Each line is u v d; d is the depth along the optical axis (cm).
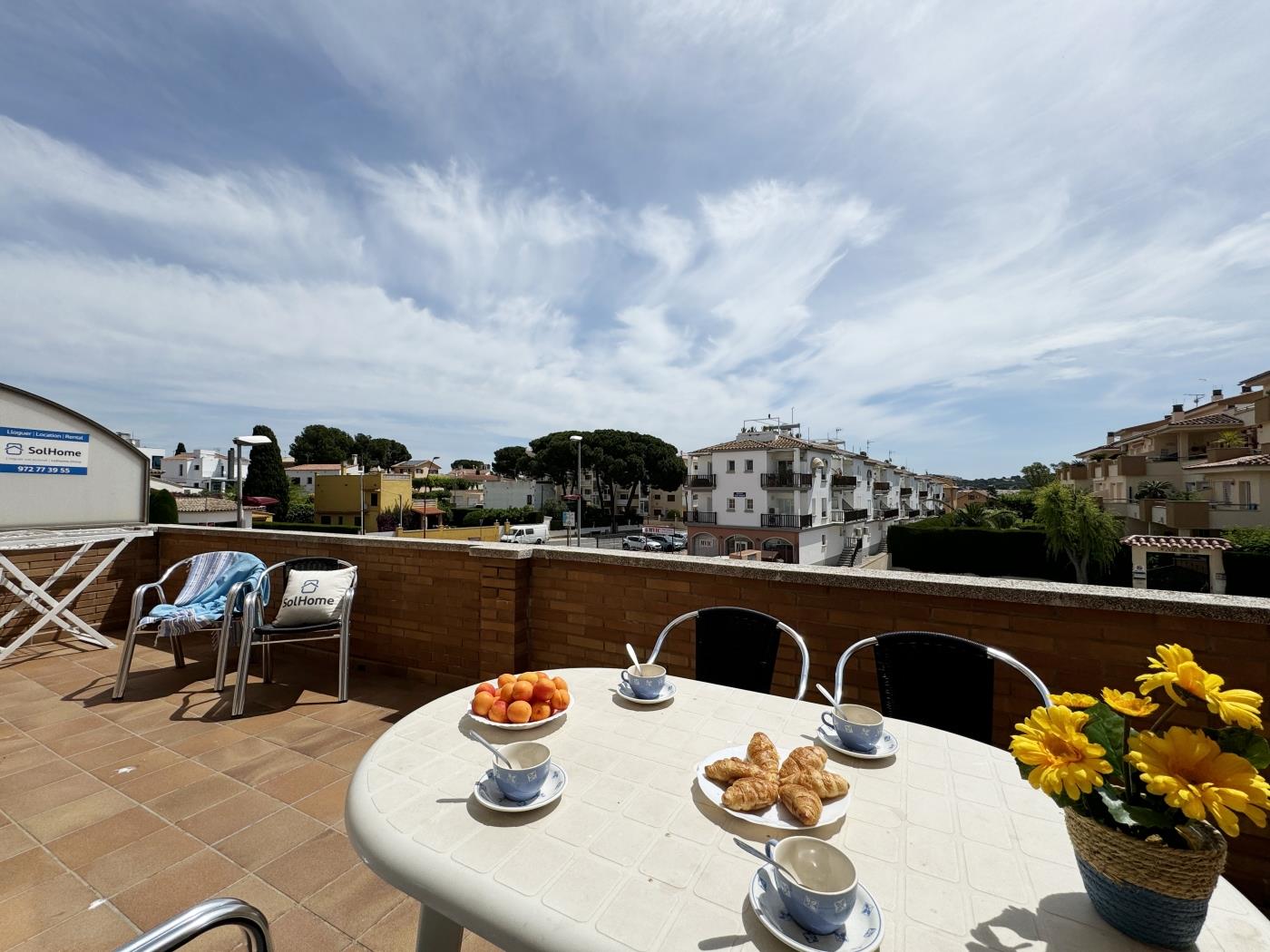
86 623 487
